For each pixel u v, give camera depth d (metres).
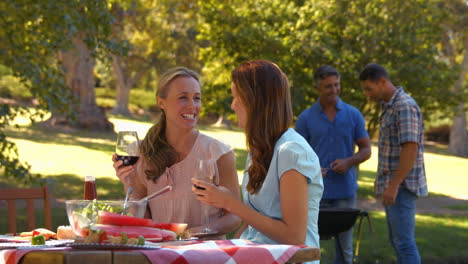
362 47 12.62
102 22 7.94
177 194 3.54
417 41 12.38
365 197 14.20
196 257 2.19
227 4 13.14
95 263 2.10
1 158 7.33
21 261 2.22
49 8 7.51
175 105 3.58
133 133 3.24
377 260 7.33
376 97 5.21
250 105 2.81
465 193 16.62
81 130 25.53
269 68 2.83
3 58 7.46
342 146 5.80
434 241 8.85
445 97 13.05
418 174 5.05
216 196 2.66
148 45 32.38
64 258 2.10
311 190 2.75
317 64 12.44
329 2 12.33
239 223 3.48
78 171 16.62
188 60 34.31
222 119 40.25
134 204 2.60
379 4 12.39
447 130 38.94
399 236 5.07
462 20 28.39
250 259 2.25
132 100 46.91
